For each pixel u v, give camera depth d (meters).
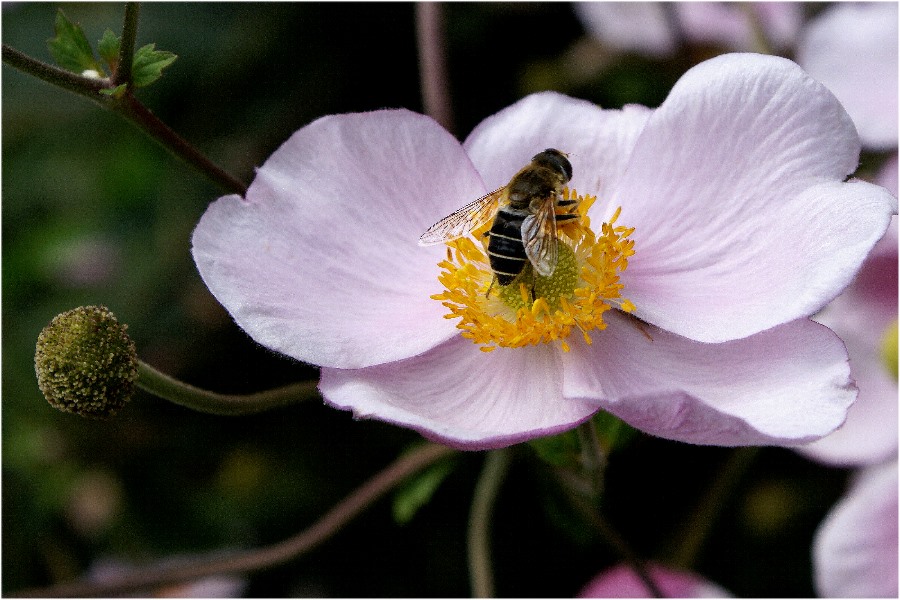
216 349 0.29
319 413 0.29
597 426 0.23
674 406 0.20
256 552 0.24
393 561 0.28
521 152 0.23
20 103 0.29
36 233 0.30
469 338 0.22
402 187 0.23
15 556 0.29
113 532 0.29
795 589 0.27
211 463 0.29
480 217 0.22
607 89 0.28
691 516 0.26
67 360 0.21
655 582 0.25
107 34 0.23
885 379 0.26
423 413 0.22
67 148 0.30
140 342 0.29
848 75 0.26
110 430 0.29
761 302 0.21
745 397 0.21
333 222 0.22
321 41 0.28
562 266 0.22
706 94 0.22
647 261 0.22
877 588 0.25
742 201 0.22
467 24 0.28
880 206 0.21
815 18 0.27
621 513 0.27
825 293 0.21
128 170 0.29
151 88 0.29
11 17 0.29
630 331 0.22
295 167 0.22
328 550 0.28
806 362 0.21
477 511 0.24
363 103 0.29
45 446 0.29
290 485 0.29
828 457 0.25
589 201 0.22
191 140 0.29
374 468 0.28
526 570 0.28
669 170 0.22
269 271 0.22
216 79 0.29
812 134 0.22
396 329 0.22
